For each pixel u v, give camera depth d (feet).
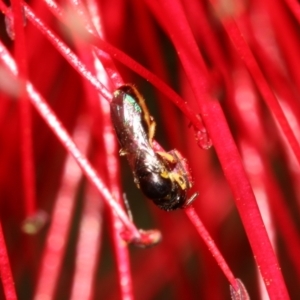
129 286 0.21
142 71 0.19
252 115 0.24
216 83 0.19
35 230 0.21
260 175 0.23
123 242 0.21
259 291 0.24
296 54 0.23
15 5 0.19
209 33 0.22
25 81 0.20
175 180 0.19
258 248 0.19
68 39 0.23
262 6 0.24
